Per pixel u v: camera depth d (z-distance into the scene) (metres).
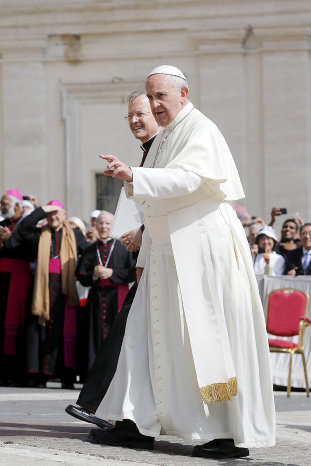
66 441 17.31
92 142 62.16
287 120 59.62
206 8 60.06
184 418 16.53
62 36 61.88
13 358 35.44
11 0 61.78
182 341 16.62
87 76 61.88
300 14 59.12
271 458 16.62
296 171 59.53
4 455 15.30
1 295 35.44
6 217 37.72
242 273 16.84
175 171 16.16
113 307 34.16
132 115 19.47
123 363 17.20
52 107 62.25
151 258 17.12
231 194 16.84
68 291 35.09
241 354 16.58
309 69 59.44
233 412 16.34
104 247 34.25
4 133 62.53
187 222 16.73
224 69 60.06
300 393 33.75
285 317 33.06
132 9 60.75
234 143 60.06
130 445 17.08
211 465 15.48
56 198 62.41
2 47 62.16
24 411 24.08
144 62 61.12
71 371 34.81
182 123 17.30
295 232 39.59
